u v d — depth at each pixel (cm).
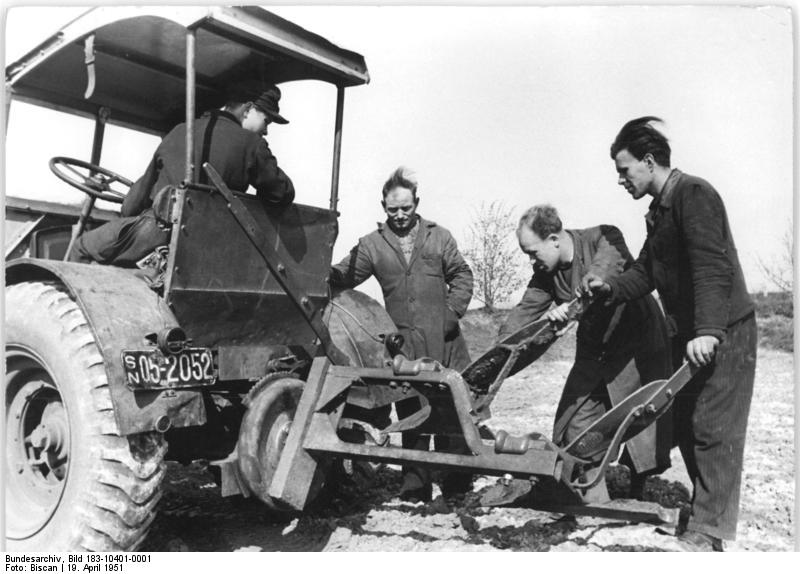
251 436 304
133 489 263
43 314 281
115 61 404
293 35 347
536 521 371
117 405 261
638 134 344
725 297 312
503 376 347
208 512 400
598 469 291
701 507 329
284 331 356
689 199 326
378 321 413
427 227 456
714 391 326
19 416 302
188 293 305
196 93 453
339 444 297
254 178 339
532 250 382
